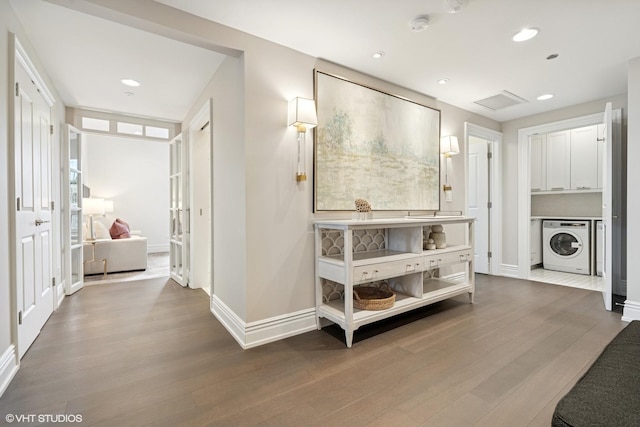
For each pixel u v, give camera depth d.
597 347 2.16
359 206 2.53
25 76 2.16
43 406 1.54
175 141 4.29
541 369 1.87
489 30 2.20
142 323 2.66
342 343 2.28
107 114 3.98
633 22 2.10
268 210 2.33
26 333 2.11
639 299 2.62
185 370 1.89
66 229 3.46
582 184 4.56
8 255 1.81
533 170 5.08
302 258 2.51
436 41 2.35
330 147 2.63
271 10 1.98
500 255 4.51
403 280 2.89
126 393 1.65
